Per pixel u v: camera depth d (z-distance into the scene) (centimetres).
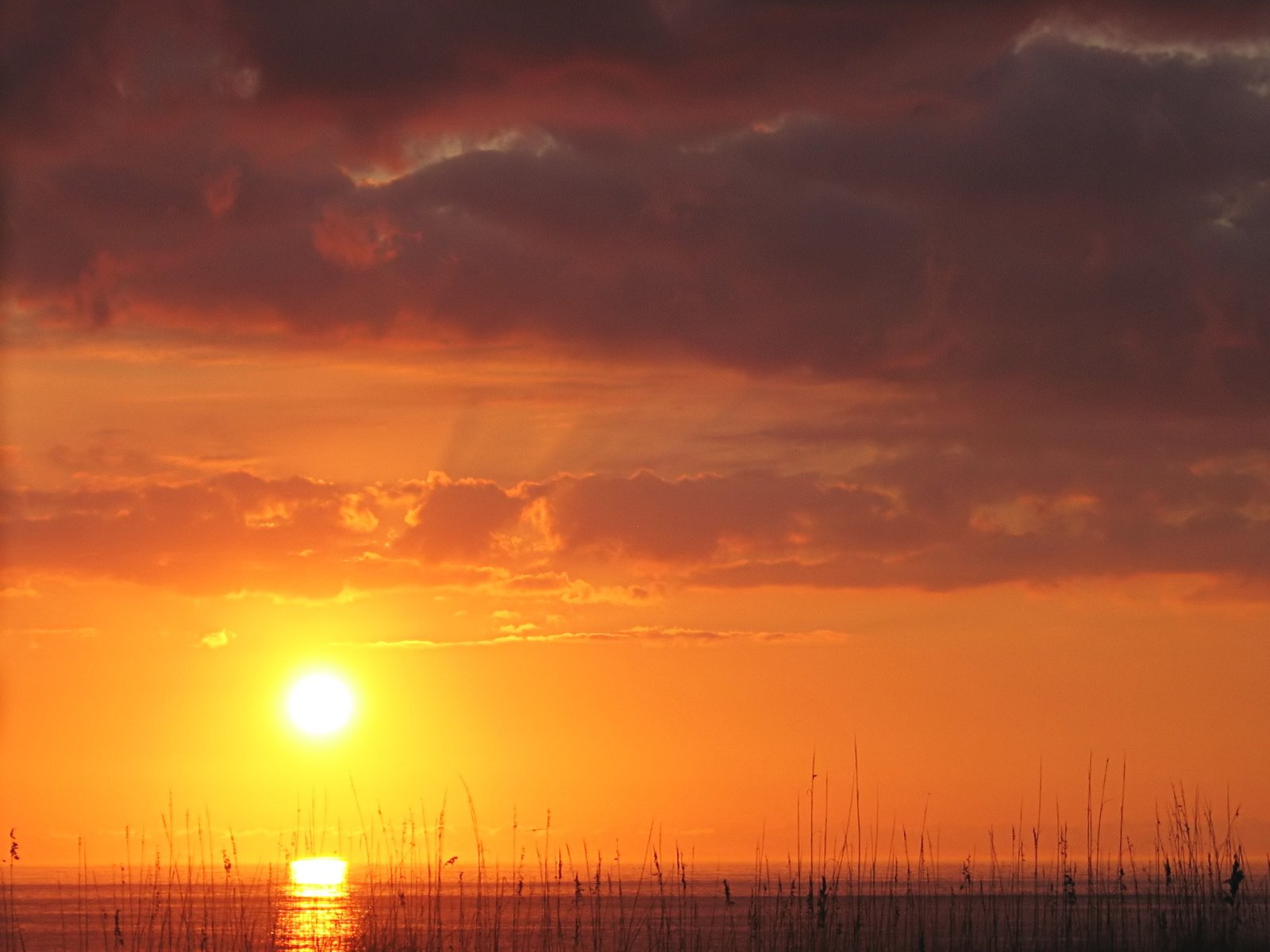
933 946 5238
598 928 5569
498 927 5409
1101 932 5372
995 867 5750
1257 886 5869
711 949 5288
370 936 5497
